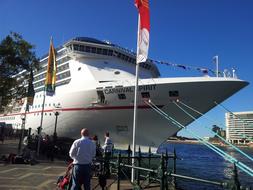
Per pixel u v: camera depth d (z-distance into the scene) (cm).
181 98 2777
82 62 3578
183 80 2762
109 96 3077
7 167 1620
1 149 2723
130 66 3784
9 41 2834
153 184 1234
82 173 799
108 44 3731
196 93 2744
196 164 3238
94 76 3347
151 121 2928
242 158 4422
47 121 3812
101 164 1314
